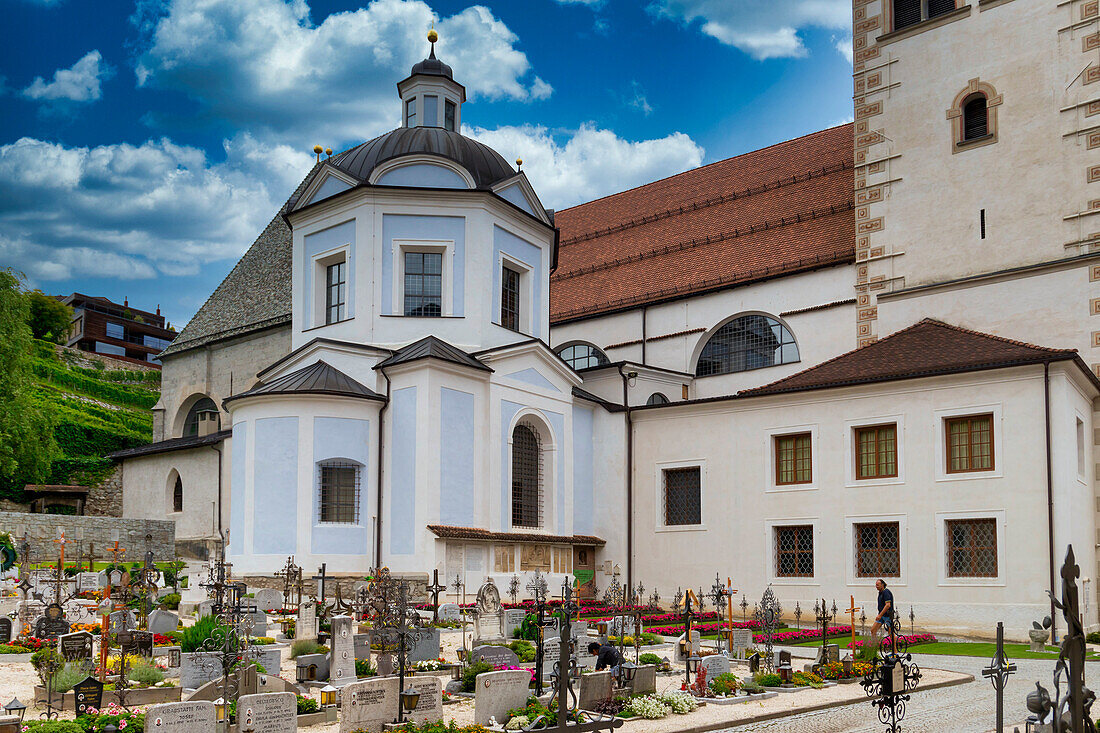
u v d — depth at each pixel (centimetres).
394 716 1786
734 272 5278
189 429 6194
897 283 4622
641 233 6053
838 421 4050
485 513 4141
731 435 4353
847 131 5466
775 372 5034
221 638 2358
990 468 3694
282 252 6100
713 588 3691
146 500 5678
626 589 4553
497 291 4497
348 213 4422
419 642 2550
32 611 3134
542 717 1828
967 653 3084
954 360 3922
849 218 5028
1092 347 4044
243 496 4006
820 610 3956
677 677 2466
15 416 5953
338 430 4000
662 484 4562
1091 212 4134
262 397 3997
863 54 4881
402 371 4066
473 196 4397
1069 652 1143
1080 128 4206
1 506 6575
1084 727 1216
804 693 2256
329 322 4534
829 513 4019
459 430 4081
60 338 11006
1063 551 3484
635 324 5606
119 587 3481
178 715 1591
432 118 4869
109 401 9212
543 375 4553
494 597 2848
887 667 1792
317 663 2261
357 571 3956
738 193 5703
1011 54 4431
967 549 3712
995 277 4319
